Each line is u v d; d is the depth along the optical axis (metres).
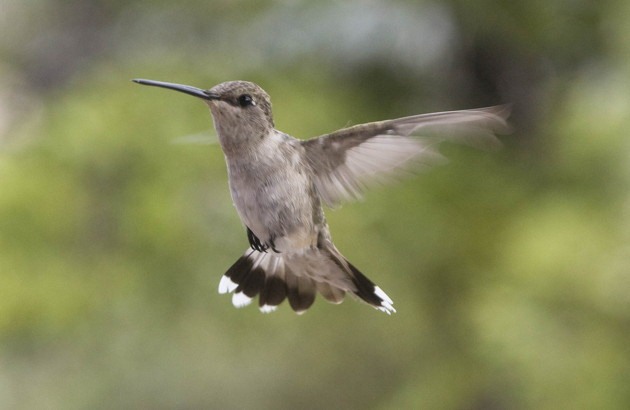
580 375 8.93
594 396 8.87
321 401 12.10
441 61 11.17
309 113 10.34
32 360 11.18
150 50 11.89
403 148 5.73
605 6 10.56
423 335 11.20
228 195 9.98
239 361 11.59
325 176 5.93
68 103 10.57
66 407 11.55
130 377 11.48
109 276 9.92
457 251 10.57
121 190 9.97
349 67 11.26
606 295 8.82
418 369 11.26
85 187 9.95
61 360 11.23
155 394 11.66
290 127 10.17
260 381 11.89
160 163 9.95
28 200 9.72
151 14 12.25
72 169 9.95
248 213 5.88
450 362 10.85
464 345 10.79
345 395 12.00
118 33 12.66
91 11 12.88
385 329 11.26
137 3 12.51
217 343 11.04
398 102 11.34
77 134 9.95
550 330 9.07
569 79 11.11
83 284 9.88
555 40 11.12
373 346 11.62
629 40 9.58
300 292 6.15
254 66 11.16
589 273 8.88
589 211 9.39
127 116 10.12
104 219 9.95
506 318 9.20
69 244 9.90
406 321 11.03
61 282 9.77
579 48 11.15
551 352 9.02
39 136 10.36
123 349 10.86
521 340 9.09
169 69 10.84
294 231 5.87
